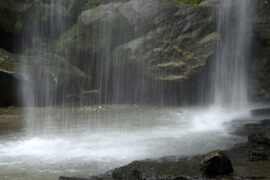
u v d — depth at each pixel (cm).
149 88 1472
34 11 1716
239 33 1444
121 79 1525
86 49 1579
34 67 1465
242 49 1460
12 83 1359
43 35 1747
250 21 1455
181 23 1441
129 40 1518
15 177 496
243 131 776
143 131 843
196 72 1395
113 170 512
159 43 1445
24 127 930
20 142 741
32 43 1698
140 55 1454
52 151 655
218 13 1418
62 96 1477
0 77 1341
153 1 1490
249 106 1322
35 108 1338
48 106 1395
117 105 1427
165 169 481
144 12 1491
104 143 717
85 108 1343
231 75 1453
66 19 1780
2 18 1628
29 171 525
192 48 1413
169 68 1420
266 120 857
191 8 1436
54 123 995
